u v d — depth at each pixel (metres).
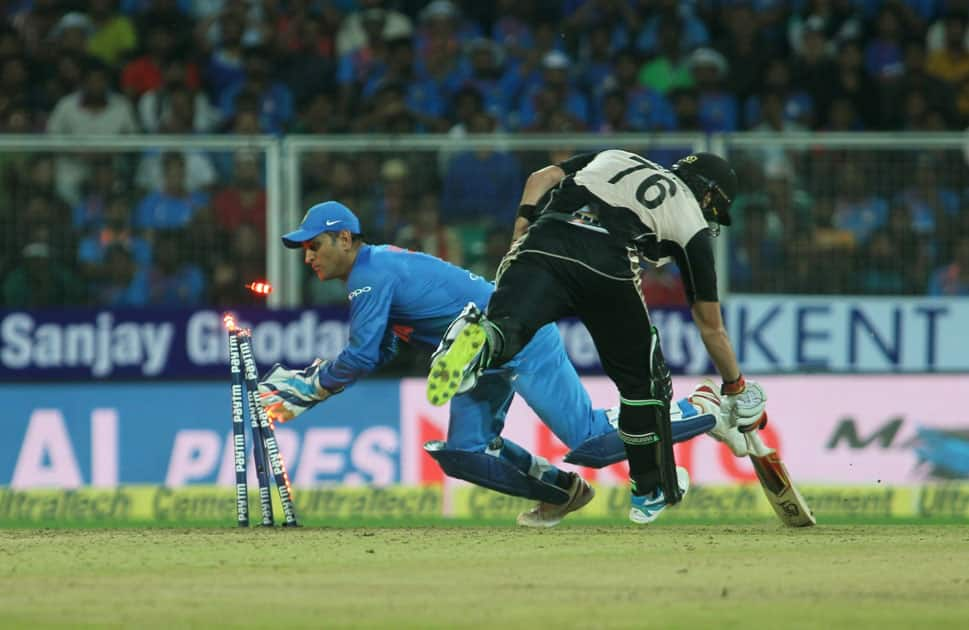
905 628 17.06
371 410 38.59
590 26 51.19
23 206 38.66
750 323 39.34
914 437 39.22
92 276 38.81
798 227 39.38
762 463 28.08
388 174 38.78
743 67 48.84
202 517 38.41
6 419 38.41
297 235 26.70
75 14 48.38
